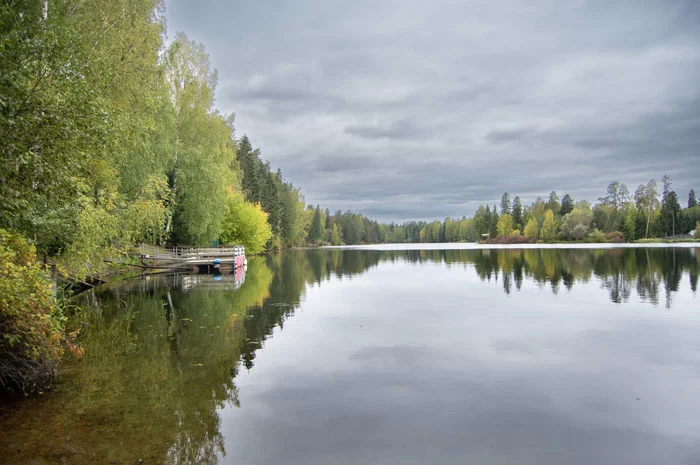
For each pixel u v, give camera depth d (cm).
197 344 1020
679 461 513
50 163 721
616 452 533
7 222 755
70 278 1550
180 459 505
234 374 807
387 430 585
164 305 1573
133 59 1545
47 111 687
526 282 2200
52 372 794
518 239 10306
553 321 1259
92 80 1003
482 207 12450
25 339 712
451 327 1191
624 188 10019
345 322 1262
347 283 2281
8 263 630
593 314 1355
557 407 662
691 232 9156
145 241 3133
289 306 1546
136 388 734
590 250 5538
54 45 736
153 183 1842
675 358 902
